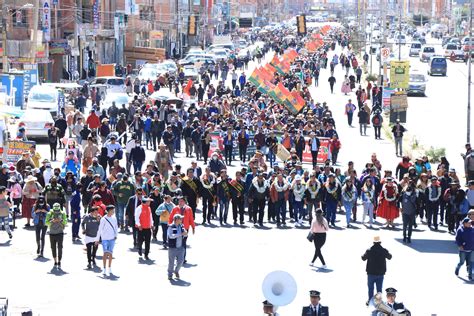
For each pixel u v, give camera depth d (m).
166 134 50.78
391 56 137.38
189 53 124.38
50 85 73.50
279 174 36.78
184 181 36.00
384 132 67.38
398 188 37.28
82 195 35.69
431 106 86.06
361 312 25.27
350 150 58.47
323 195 36.91
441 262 31.59
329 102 86.81
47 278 28.28
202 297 26.62
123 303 25.83
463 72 125.81
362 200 37.72
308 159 52.78
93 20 104.50
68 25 99.88
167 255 31.50
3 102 56.00
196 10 173.62
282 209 36.94
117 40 118.12
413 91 95.38
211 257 31.48
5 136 43.78
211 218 38.34
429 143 62.78
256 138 51.78
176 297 26.58
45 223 29.67
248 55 132.75
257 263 30.73
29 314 20.66
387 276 29.62
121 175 35.47
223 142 51.94
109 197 33.59
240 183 36.94
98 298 26.30
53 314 24.59
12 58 78.44
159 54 122.81
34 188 34.72
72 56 96.88
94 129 53.66
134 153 45.16
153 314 24.88
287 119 58.91
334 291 27.47
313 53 129.38
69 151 41.16
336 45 191.75
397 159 55.00
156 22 142.88
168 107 59.62
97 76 91.19
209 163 42.31
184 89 76.56
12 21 83.88
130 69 108.81
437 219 38.34
